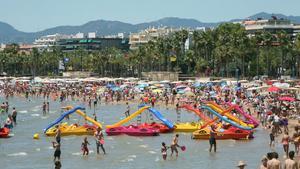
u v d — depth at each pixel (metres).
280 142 103.12
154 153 93.19
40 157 90.31
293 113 141.75
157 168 79.00
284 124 113.19
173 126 122.25
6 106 190.12
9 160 87.56
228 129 110.56
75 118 166.62
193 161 84.56
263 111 138.38
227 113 123.00
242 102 180.38
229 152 93.12
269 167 48.19
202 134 109.62
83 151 91.69
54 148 92.56
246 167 78.44
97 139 93.56
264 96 185.12
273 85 179.62
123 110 198.88
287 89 181.75
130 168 79.25
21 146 103.19
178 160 85.69
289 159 48.00
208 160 85.44
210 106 131.00
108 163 83.81
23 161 86.50
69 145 103.62
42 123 150.50
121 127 118.94
